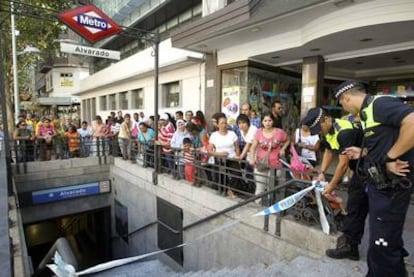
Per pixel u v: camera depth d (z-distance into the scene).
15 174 7.89
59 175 8.50
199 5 9.98
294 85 8.75
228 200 4.58
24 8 4.95
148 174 6.86
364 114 2.03
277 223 3.71
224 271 3.85
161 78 11.20
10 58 16.14
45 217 8.34
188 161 5.63
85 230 12.64
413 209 3.85
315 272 2.68
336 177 2.71
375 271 2.05
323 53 6.62
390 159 1.87
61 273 1.91
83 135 10.12
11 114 13.79
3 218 2.79
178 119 6.88
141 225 7.30
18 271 2.82
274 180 3.82
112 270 5.72
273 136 4.09
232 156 4.81
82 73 30.55
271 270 3.05
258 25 5.82
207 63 8.56
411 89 8.34
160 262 6.17
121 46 16.70
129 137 8.77
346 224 2.77
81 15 5.05
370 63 7.57
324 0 4.55
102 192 9.05
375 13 4.47
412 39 5.39
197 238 5.25
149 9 11.80
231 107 7.82
